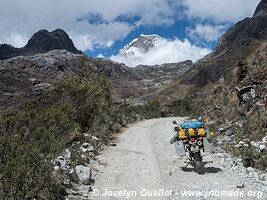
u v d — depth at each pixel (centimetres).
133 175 1121
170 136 2098
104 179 1066
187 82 16325
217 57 17062
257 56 2194
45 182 794
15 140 827
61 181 902
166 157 1416
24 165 713
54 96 1764
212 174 1117
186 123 1177
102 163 1264
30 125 1022
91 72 2705
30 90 11100
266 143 1306
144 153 1504
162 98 12612
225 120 1955
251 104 1767
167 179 1074
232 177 1069
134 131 2392
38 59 15938
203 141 1158
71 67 16525
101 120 2022
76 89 1811
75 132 1463
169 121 3475
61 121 1140
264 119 1454
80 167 1034
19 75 12825
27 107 1429
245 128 1542
